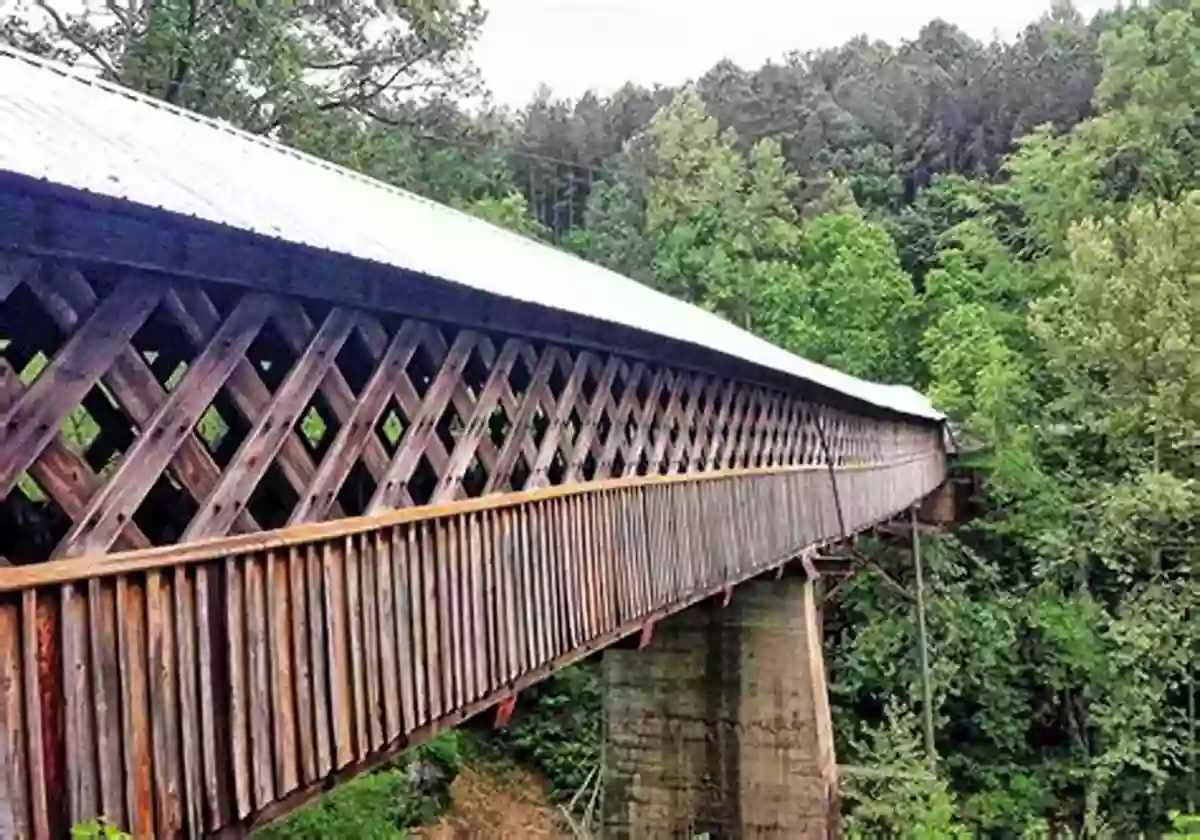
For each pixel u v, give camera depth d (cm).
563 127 6322
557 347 716
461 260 618
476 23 2131
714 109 6234
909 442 2164
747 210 4184
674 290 4019
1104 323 2375
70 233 344
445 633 582
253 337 436
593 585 776
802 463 1371
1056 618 2259
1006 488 2533
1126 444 2414
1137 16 3747
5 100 412
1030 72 5825
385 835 1203
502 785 2184
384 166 2298
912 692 2195
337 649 491
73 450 365
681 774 1328
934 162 5509
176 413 397
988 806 2105
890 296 3556
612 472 847
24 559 423
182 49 1689
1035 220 3634
